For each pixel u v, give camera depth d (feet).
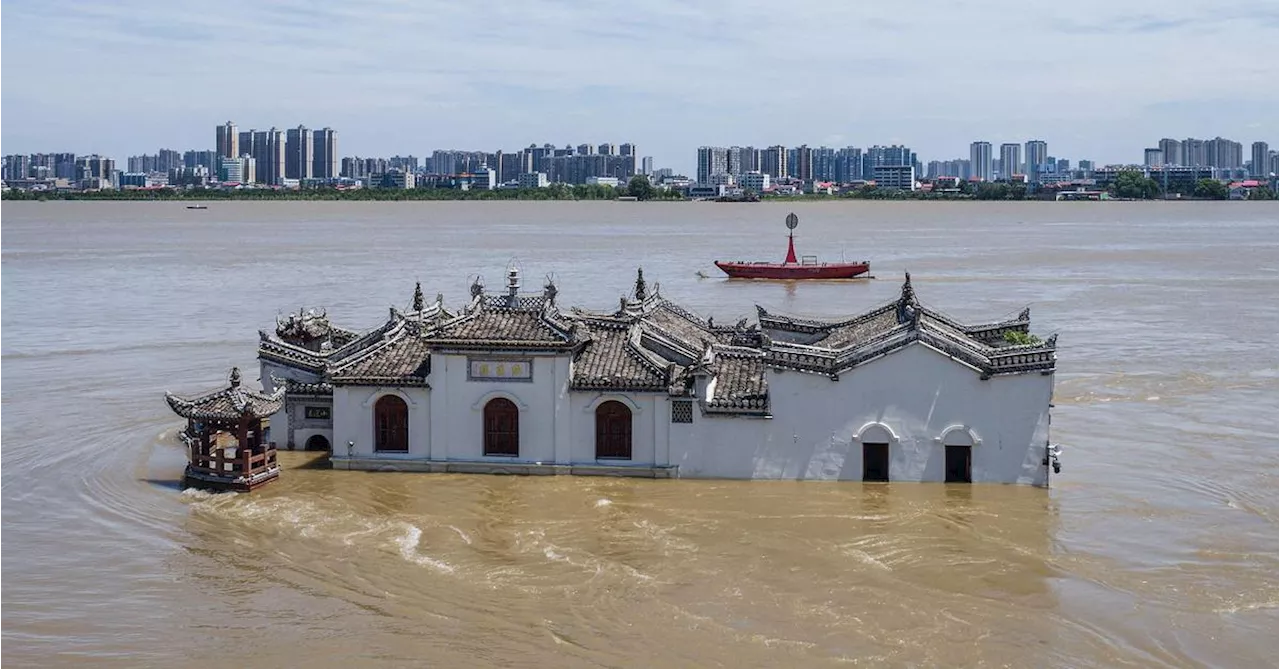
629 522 183.32
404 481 203.41
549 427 205.26
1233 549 175.22
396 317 222.89
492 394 205.98
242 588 160.25
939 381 197.77
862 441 199.62
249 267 647.97
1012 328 222.48
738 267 594.65
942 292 529.04
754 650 141.59
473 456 207.51
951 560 168.86
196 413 198.49
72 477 210.59
